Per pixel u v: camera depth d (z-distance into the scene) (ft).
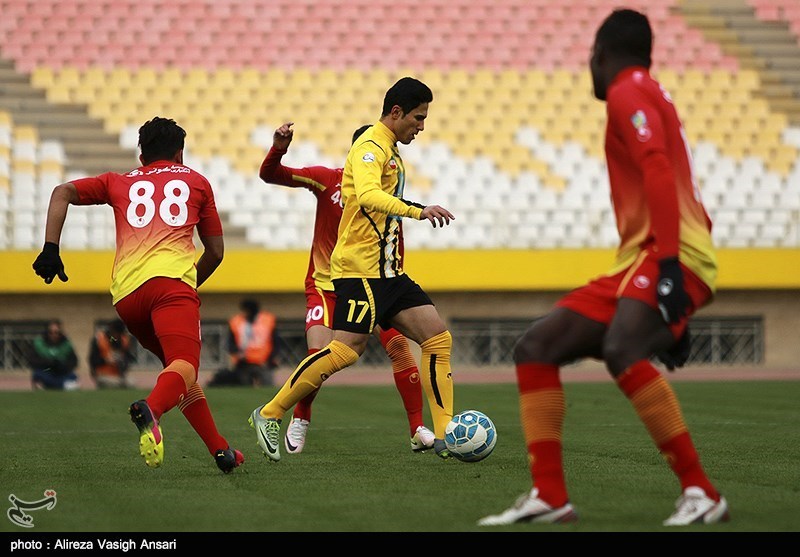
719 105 280.92
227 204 252.62
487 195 257.34
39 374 187.83
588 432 98.02
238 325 192.65
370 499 57.77
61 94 273.13
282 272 230.68
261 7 298.97
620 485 62.54
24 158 253.24
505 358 242.58
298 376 74.18
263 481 65.67
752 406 130.41
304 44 290.76
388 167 73.51
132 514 52.80
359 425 109.29
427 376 77.41
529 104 279.49
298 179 87.25
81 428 107.45
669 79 288.10
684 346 51.24
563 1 308.19
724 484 62.75
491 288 233.55
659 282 46.83
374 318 74.38
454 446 73.61
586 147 270.67
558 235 245.45
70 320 233.55
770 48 300.81
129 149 261.85
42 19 289.12
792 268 235.81
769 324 243.60
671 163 49.62
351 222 74.49
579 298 50.44
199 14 295.48
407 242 246.47
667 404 48.29
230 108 273.13
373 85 282.15
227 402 144.46
